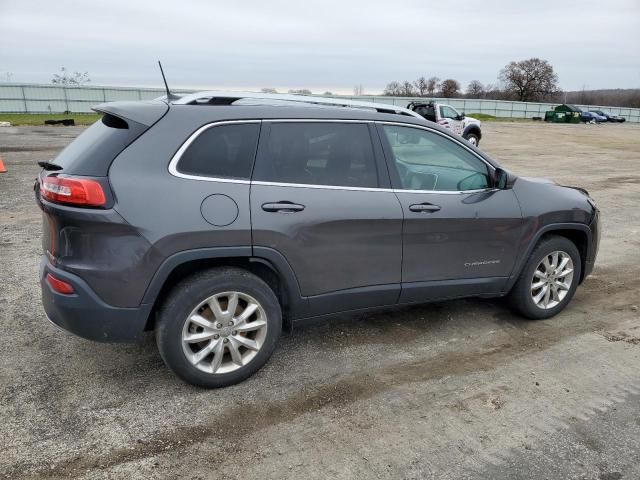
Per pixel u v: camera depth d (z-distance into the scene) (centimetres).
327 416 296
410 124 366
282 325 355
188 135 297
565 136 3075
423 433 282
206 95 326
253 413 296
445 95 9181
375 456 263
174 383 324
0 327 393
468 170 388
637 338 404
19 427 278
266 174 313
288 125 323
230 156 306
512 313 445
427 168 371
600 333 412
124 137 290
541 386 331
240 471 251
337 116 340
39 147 1639
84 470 249
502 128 3766
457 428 287
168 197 286
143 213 280
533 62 9012
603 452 269
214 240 294
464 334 404
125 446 266
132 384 322
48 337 379
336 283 339
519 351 378
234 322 312
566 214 417
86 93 4375
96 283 281
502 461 261
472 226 376
